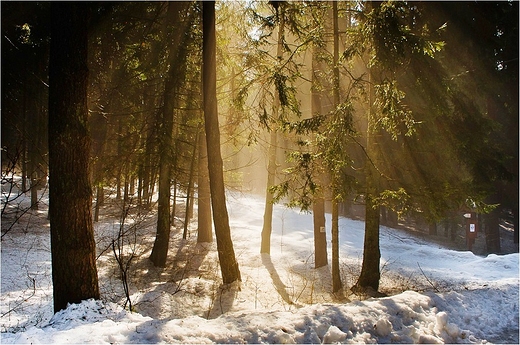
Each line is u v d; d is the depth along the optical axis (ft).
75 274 14.99
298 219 66.18
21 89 35.22
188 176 43.45
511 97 45.65
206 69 26.99
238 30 34.86
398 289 29.55
